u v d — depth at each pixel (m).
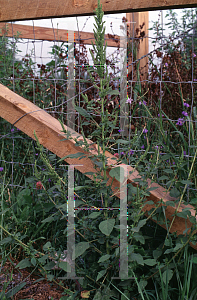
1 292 1.20
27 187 1.74
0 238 1.50
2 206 1.57
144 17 2.74
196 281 1.17
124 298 1.17
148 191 1.28
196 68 2.22
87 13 1.29
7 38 2.53
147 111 1.90
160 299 1.22
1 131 2.21
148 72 2.44
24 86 2.25
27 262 1.15
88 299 1.23
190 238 1.14
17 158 2.15
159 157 1.54
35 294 1.23
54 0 1.35
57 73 2.48
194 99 2.06
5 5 1.51
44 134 1.44
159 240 1.43
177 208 1.26
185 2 1.12
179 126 1.97
